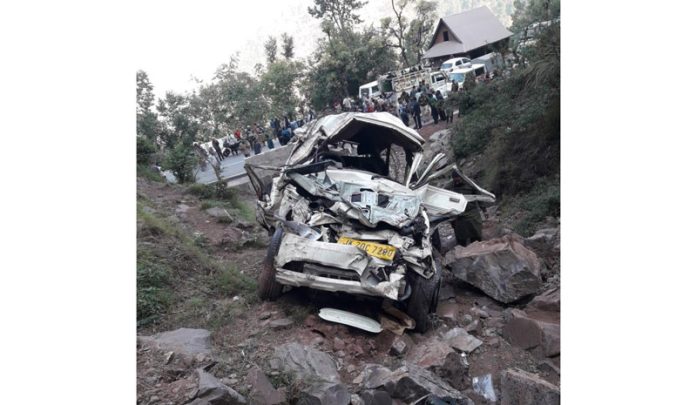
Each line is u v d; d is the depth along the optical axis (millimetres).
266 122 26797
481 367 4359
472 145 12656
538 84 11109
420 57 30188
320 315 4805
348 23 31312
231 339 4492
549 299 5121
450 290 5738
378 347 4551
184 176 12508
